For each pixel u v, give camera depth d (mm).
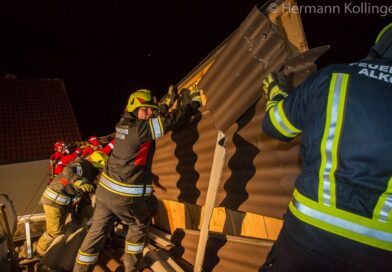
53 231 4250
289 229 1496
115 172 3117
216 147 2863
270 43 2236
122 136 3078
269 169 2506
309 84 1536
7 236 3684
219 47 2840
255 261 2717
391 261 1303
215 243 3129
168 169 4117
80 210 4508
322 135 1421
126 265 3273
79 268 3191
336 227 1346
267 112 1766
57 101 8031
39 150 6828
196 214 3754
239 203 2822
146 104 3064
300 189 1495
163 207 4523
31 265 4035
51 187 4246
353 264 1331
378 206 1305
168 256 3537
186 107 3092
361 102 1348
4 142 6707
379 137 1302
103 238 3275
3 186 6324
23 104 7621
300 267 1454
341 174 1364
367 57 1523
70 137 7449
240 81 2482
